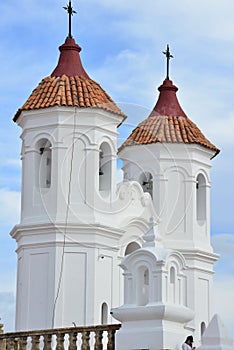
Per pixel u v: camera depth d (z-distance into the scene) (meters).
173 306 35.50
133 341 35.44
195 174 58.41
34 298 51.28
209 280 58.41
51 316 50.50
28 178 52.91
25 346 40.84
